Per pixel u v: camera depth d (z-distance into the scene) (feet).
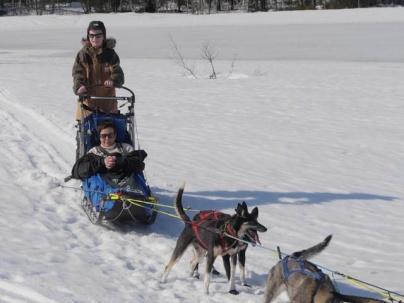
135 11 210.38
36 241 17.30
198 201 22.07
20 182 22.99
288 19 155.33
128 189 18.95
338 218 20.63
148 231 19.03
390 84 51.60
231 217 14.39
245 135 32.73
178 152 28.86
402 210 21.59
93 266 15.79
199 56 81.10
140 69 66.03
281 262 12.68
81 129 21.71
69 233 18.26
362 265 16.79
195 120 36.73
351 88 49.83
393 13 153.38
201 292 14.69
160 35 120.67
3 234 17.63
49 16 183.73
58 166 25.62
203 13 198.08
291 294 12.17
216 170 26.08
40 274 14.94
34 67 67.15
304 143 31.12
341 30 120.16
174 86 52.44
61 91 47.24
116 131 21.40
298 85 52.26
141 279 15.19
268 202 22.16
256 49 89.71
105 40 22.70
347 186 24.30
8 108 38.75
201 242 14.79
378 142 31.48
